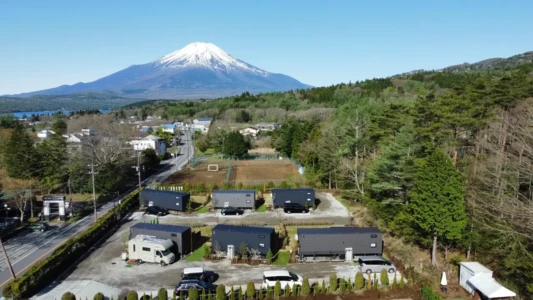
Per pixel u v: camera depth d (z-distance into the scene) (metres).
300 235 36.47
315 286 29.97
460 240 34.72
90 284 28.12
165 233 37.56
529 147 35.62
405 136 42.69
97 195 64.12
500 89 47.31
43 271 31.23
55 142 71.94
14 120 129.12
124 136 99.19
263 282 31.27
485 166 38.59
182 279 31.12
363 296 29.91
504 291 27.48
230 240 37.50
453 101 45.59
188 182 74.69
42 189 62.50
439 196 32.84
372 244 37.19
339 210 54.97
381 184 42.28
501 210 31.52
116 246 40.22
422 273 33.25
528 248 30.34
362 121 61.94
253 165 97.19
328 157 66.19
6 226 44.97
